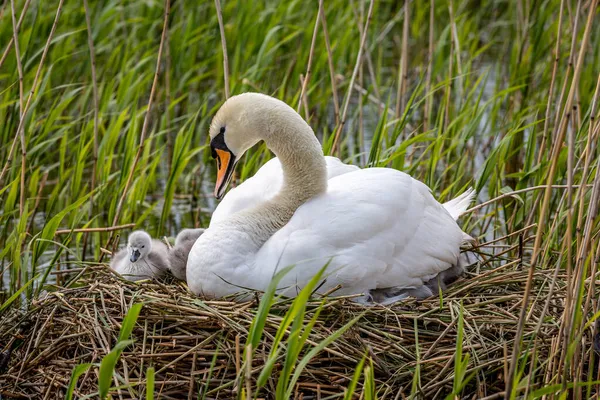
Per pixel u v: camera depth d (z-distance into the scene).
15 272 11.59
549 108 12.52
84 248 13.38
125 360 8.98
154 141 17.86
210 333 9.16
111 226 13.11
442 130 15.15
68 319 9.59
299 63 19.20
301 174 10.60
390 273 10.10
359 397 8.67
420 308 9.70
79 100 18.19
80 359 9.14
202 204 16.19
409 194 10.51
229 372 8.90
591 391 9.23
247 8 19.97
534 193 12.70
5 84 19.11
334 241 9.84
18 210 13.38
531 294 10.00
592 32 22.36
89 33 13.23
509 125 15.94
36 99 13.87
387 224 10.10
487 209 14.52
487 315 9.51
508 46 23.56
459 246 10.84
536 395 7.88
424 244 10.36
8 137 14.37
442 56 18.98
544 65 19.38
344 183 10.58
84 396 8.29
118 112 15.98
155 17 21.41
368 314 9.46
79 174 13.67
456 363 7.79
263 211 10.41
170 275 11.52
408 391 8.85
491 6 28.16
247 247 9.95
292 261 9.71
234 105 10.73
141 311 9.37
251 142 10.84
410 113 13.87
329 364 9.02
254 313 9.33
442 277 10.91
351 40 20.48
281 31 20.81
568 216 8.12
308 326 7.41
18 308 10.44
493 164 12.42
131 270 11.34
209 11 22.28
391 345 9.03
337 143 13.09
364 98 16.84
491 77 22.28
